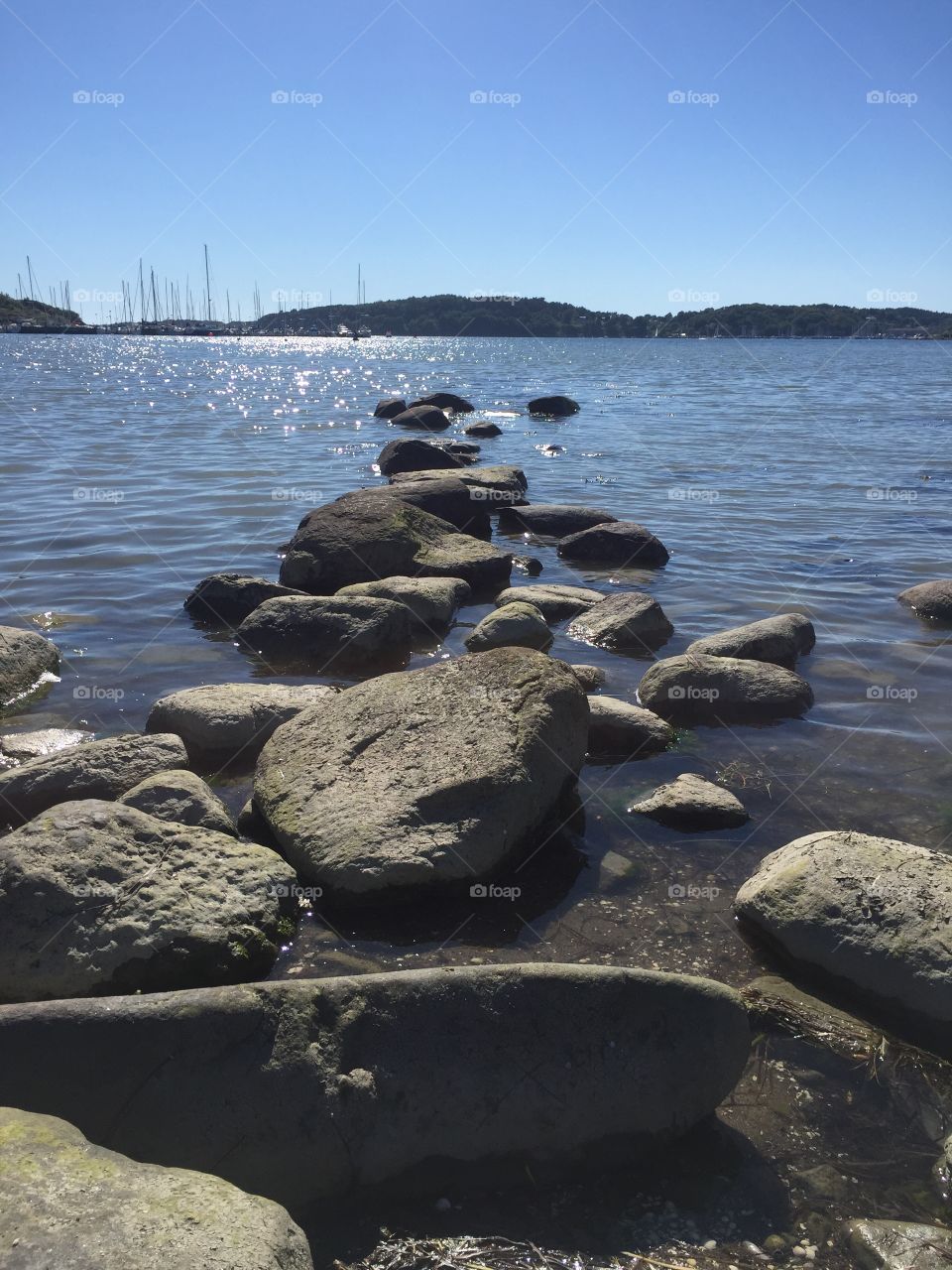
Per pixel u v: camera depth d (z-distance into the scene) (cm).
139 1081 171
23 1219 138
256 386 2120
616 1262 162
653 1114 182
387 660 421
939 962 212
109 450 980
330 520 543
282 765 284
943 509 750
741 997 201
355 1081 175
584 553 601
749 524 694
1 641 384
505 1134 176
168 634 446
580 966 191
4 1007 176
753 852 274
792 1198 174
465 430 1214
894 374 2770
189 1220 141
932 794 305
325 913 246
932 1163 181
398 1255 162
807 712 365
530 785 266
